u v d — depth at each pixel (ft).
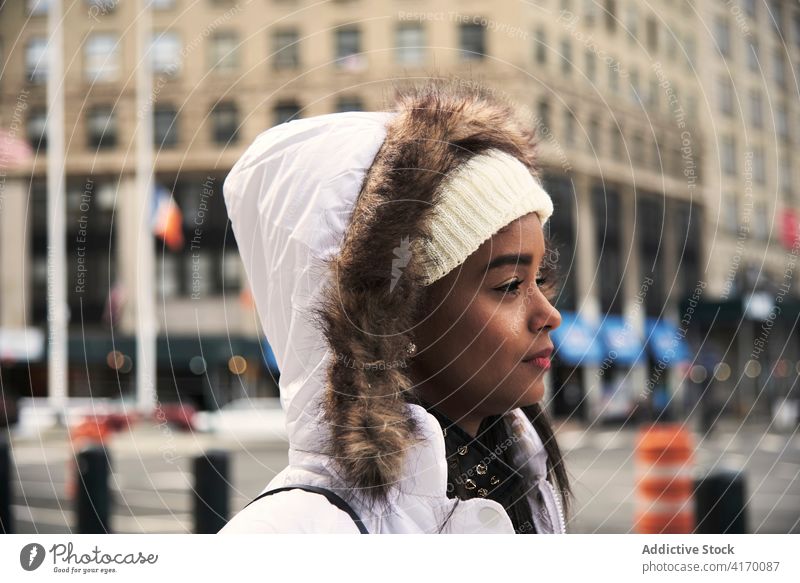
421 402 2.59
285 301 2.41
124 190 51.52
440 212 2.36
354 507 2.25
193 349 52.03
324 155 2.42
